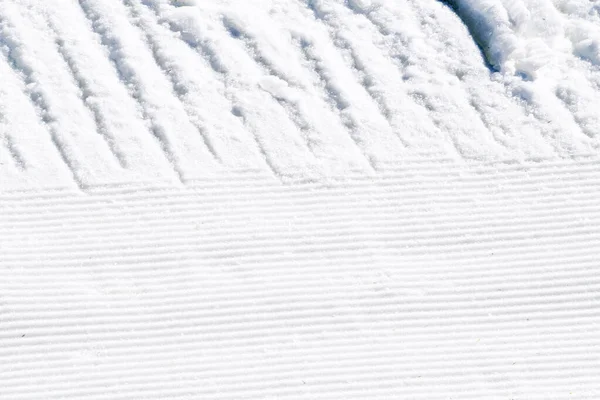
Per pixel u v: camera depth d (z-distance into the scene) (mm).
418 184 6578
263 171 6629
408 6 7602
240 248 6223
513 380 5684
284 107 6992
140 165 6605
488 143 6816
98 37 7301
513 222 6383
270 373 5684
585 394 5613
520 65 7293
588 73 7281
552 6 7621
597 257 6215
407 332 5879
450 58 7320
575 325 5918
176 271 6098
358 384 5648
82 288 5988
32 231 6223
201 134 6809
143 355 5734
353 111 6973
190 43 7316
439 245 6277
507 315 5961
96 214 6340
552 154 6758
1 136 6695
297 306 5965
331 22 7504
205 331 5848
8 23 7297
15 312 5836
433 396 5609
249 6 7551
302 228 6328
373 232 6324
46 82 7004
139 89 7012
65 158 6609
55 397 5527
